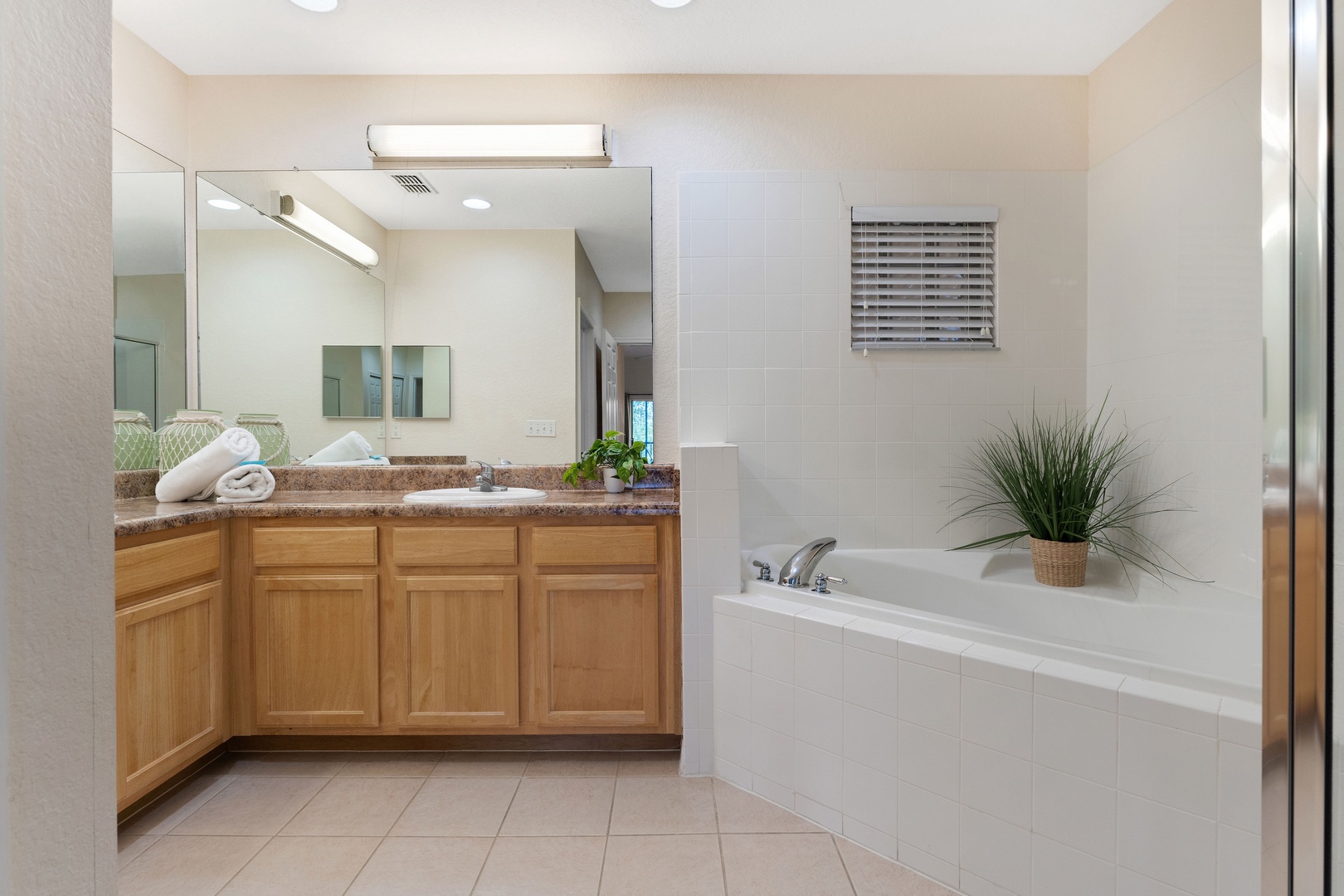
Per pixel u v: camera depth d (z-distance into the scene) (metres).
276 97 2.70
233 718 2.20
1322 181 0.57
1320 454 0.58
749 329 2.71
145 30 2.43
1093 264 2.67
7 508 0.46
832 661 1.82
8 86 0.46
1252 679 1.28
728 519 2.12
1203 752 1.26
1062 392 2.70
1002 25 2.39
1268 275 0.62
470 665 2.20
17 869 0.47
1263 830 0.63
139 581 1.81
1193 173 2.14
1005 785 1.51
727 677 2.08
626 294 2.73
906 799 1.67
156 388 2.55
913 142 2.70
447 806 1.96
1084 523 2.37
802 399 2.71
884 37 2.46
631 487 2.70
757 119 2.71
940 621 1.71
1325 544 0.57
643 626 2.20
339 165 2.72
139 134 2.49
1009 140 2.70
